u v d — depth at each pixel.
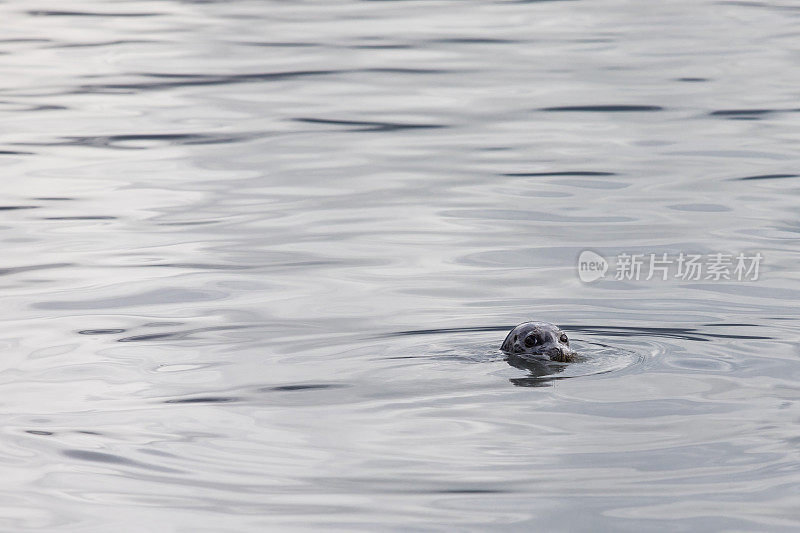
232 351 34.84
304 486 26.03
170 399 31.19
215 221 48.22
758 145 56.81
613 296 39.41
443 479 26.28
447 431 28.84
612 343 35.19
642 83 69.38
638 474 26.38
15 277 41.91
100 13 96.56
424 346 34.94
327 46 82.25
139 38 86.44
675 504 24.95
